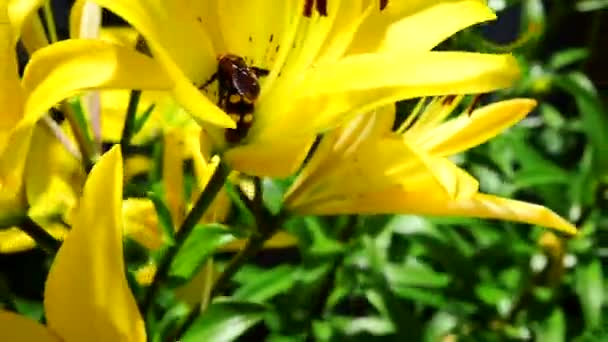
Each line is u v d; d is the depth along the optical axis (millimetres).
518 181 981
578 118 1311
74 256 450
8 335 454
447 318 902
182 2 466
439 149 523
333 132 516
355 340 842
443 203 511
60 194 533
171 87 433
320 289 819
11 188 479
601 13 1233
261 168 469
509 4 956
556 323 914
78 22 523
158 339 542
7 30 446
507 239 951
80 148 537
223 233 531
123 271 454
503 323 927
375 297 819
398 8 492
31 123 431
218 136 471
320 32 484
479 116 522
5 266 915
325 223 789
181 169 558
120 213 449
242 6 485
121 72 431
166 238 506
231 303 559
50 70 433
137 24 435
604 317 966
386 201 516
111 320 456
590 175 967
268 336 824
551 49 1540
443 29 487
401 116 571
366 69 460
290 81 477
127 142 533
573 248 941
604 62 1385
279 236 660
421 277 867
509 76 454
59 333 459
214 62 478
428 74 455
